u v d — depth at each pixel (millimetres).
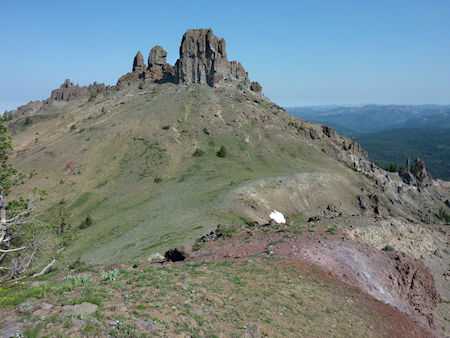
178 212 59312
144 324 11562
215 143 120938
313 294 20359
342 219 37438
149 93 189625
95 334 10445
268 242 28438
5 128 27672
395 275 27578
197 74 180500
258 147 122125
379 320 20359
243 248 27688
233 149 117188
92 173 105750
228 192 69750
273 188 81688
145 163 107375
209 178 89750
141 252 39625
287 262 24031
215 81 172750
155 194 83000
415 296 27406
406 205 144000
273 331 14641
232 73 193000
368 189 110875
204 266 22141
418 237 37906
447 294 31438
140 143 120625
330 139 161375
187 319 12984
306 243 27672
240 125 135125
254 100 169375
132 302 13258
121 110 166500
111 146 120812
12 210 27312
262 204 70250
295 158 119938
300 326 16141
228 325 13750
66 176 104438
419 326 22156
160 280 16516
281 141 130375
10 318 11094
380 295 24188
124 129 131875
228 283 19188
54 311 11617
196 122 134250
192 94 163875
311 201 86625
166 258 27828
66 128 172750
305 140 142875
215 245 29422
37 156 116875
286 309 17516
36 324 10625
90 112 196375
